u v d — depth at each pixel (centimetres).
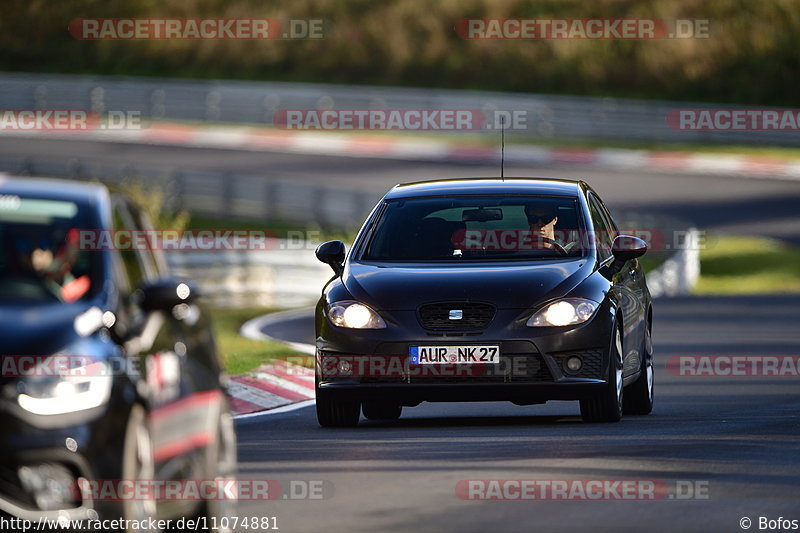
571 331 3812
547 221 4162
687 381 5400
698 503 2742
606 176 17025
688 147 18450
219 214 14075
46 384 1994
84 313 2109
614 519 2591
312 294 9744
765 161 17450
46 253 2238
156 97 19850
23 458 1956
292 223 13900
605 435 3684
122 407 2042
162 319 2327
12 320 2080
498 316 3819
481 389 3806
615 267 4184
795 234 13925
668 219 13350
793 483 2958
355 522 2578
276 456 3419
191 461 2355
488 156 17975
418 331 3816
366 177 16562
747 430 3809
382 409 4297
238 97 19725
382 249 4134
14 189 2356
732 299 9762
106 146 18438
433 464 3222
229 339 6762
